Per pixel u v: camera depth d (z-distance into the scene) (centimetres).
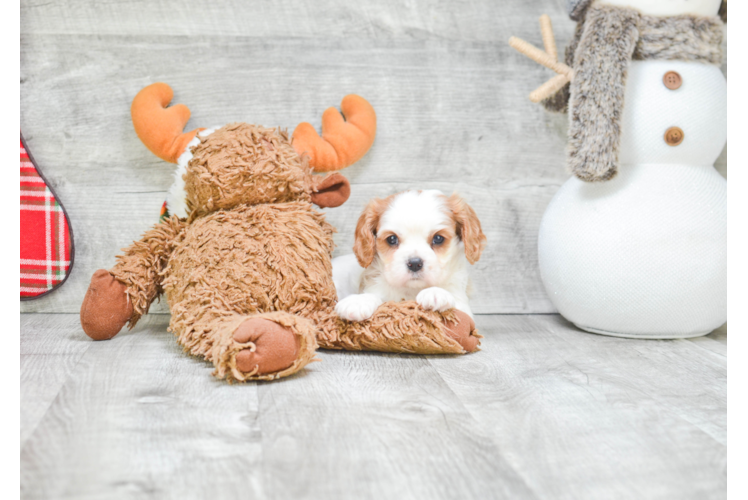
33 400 109
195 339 129
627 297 157
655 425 102
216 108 183
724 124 162
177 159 166
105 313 147
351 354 145
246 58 183
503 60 192
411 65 189
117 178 182
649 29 155
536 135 195
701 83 157
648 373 132
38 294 181
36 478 81
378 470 84
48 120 178
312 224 144
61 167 180
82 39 177
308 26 184
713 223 156
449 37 190
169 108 171
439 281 147
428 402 111
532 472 85
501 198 195
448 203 151
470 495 78
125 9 177
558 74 164
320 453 89
